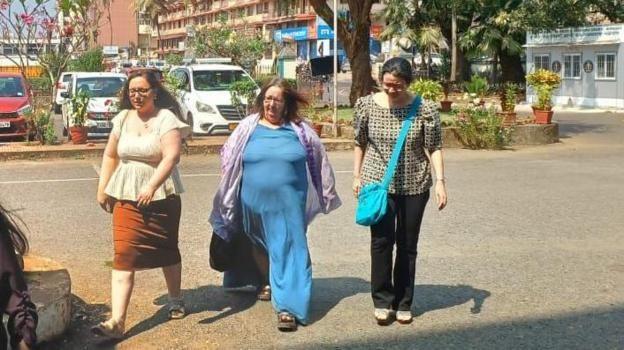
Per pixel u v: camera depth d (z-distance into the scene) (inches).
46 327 196.1
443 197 210.4
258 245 231.6
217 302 237.5
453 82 1781.5
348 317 223.3
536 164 585.3
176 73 810.2
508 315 224.1
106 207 214.1
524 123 757.9
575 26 1374.3
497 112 748.0
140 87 204.7
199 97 733.3
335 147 665.6
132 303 235.9
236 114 730.8
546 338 204.5
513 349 196.5
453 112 780.0
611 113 1202.6
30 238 322.0
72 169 546.3
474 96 764.6
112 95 745.6
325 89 1384.1
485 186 469.4
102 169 212.1
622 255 294.0
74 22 1027.3
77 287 251.0
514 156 642.8
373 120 212.8
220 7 4052.7
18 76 756.6
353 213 379.2
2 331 118.3
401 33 1925.4
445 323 217.5
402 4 1895.9
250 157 218.7
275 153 217.5
